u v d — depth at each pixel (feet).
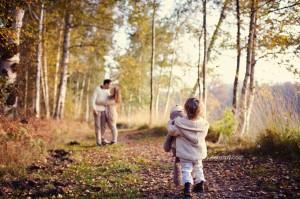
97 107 40.96
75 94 154.10
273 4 39.47
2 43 35.94
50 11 65.72
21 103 67.92
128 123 83.35
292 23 41.81
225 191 20.03
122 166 27.50
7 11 34.73
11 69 37.09
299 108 30.27
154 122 68.23
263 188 20.11
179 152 19.29
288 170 23.18
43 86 76.89
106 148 38.04
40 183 23.17
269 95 32.35
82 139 47.88
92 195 20.40
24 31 40.22
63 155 33.17
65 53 72.84
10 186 22.63
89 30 76.02
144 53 113.91
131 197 19.77
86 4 68.39
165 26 99.30
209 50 56.13
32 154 30.09
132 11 70.28
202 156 19.39
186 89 108.37
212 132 42.57
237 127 40.70
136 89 117.08
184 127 19.04
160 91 123.13
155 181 23.11
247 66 43.91
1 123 32.07
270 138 29.91
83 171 26.48
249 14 46.70
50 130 42.96
